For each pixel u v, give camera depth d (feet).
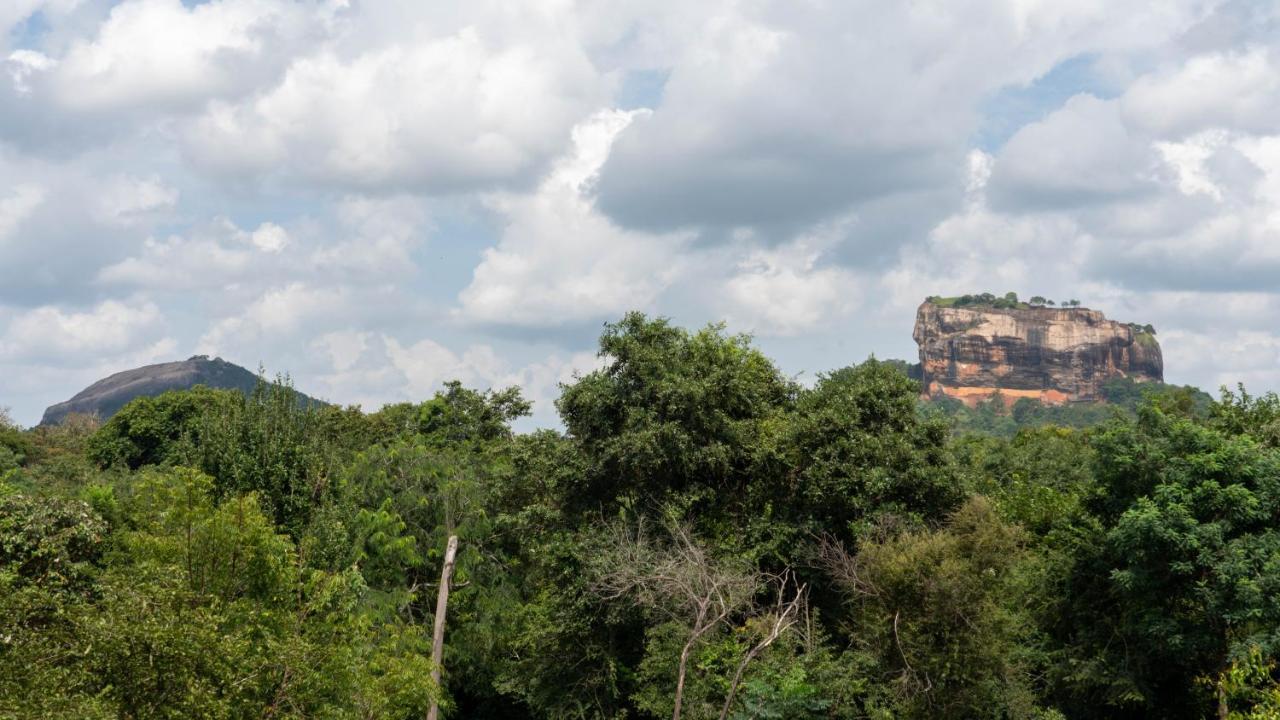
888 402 104.99
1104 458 92.53
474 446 165.07
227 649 49.65
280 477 98.17
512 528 120.47
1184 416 98.37
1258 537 79.66
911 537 85.56
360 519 114.21
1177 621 84.07
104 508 86.99
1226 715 79.41
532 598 125.18
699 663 83.35
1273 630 76.89
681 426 100.94
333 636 63.57
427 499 124.88
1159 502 84.17
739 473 106.63
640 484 103.50
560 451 107.04
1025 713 84.64
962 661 79.15
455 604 120.98
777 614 84.74
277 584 61.67
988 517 92.94
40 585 62.39
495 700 131.54
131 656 46.55
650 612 93.20
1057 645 99.66
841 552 92.68
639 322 109.81
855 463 98.84
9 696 41.19
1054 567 97.19
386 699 65.77
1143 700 88.99
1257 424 96.27
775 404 120.67
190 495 61.05
